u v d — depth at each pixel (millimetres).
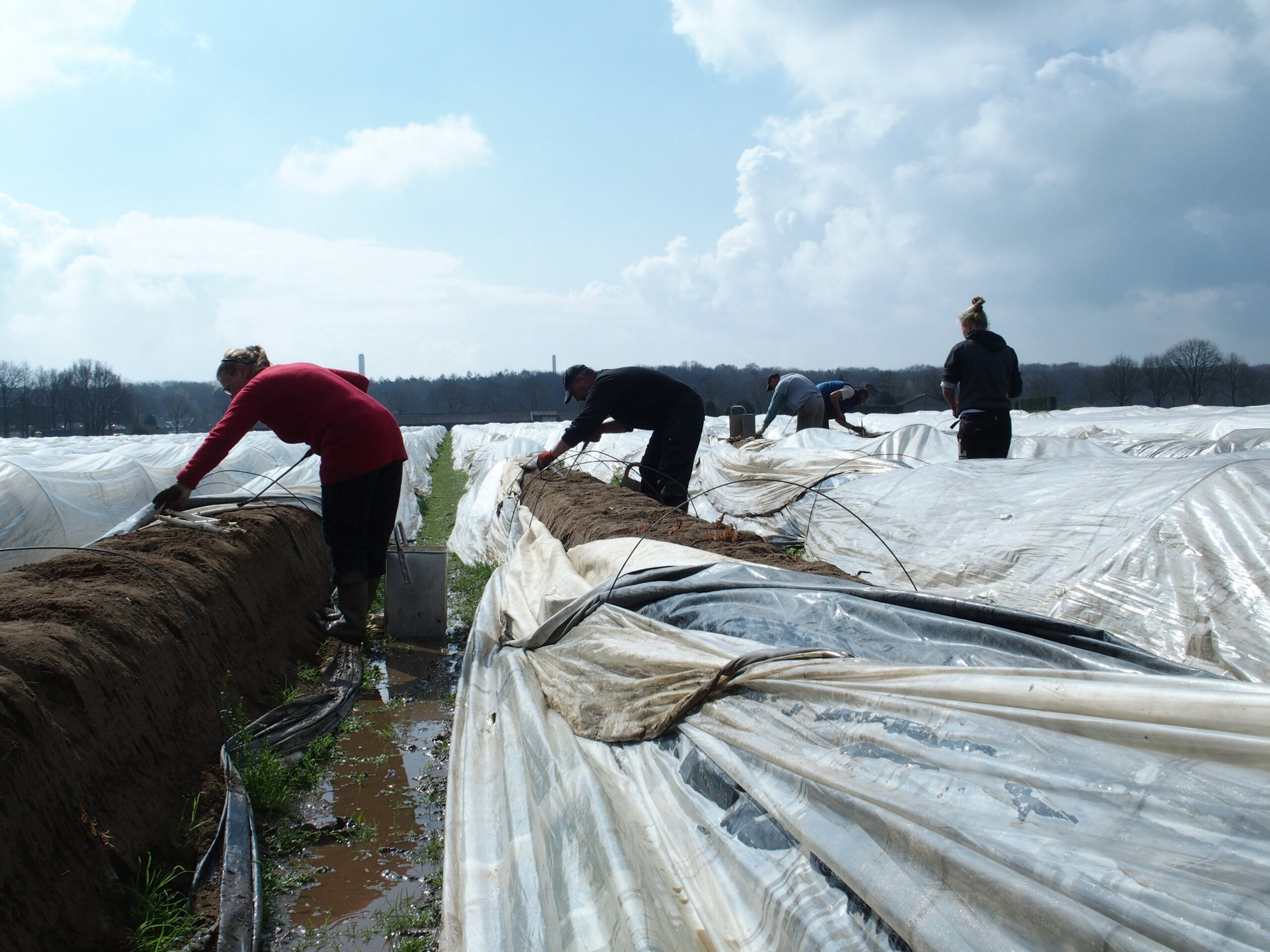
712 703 2520
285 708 4258
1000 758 1701
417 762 4051
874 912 1572
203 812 3111
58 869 2273
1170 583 3982
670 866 2062
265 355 5844
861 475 7758
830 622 2781
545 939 2176
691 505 10180
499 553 8648
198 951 2457
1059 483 5285
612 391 7102
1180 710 1565
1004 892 1357
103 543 4656
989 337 7074
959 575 5051
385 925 2727
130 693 3031
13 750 2258
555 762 2953
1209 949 1118
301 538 6469
